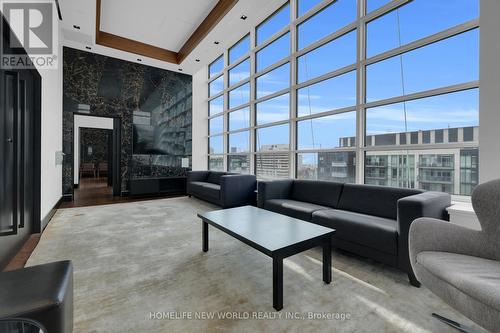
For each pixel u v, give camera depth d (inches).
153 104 274.1
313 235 77.6
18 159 99.7
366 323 59.2
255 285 77.2
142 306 66.0
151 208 194.9
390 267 90.6
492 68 83.1
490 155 83.4
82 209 189.9
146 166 270.7
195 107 303.9
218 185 218.2
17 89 90.3
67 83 225.9
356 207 120.0
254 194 195.8
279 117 195.2
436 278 53.7
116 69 251.1
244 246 111.2
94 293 72.2
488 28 84.0
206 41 213.8
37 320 39.8
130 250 105.8
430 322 59.6
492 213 60.3
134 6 183.3
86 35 203.3
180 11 190.2
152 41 237.8
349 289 74.9
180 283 78.1
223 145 266.1
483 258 59.1
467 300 45.8
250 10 173.3
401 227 79.9
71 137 227.5
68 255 100.2
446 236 62.9
